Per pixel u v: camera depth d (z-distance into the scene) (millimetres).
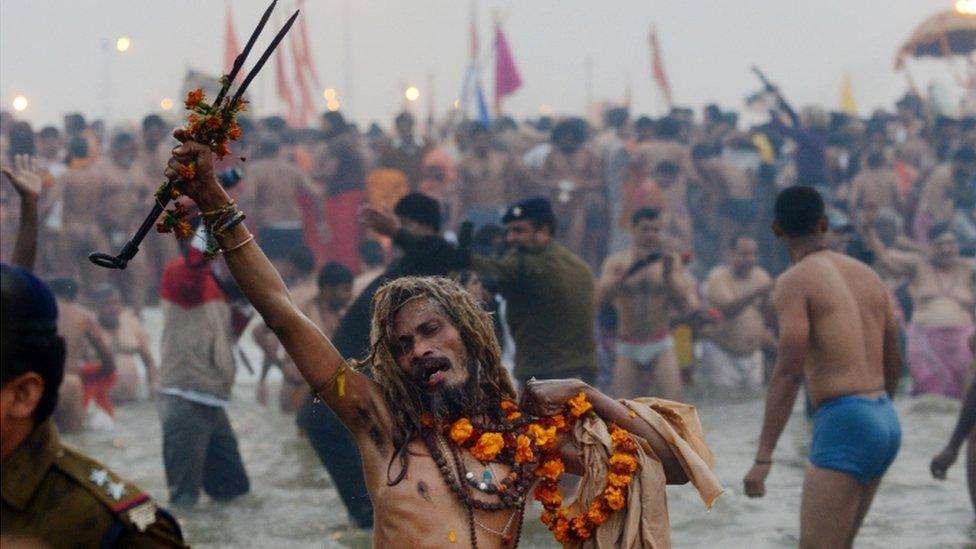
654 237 18781
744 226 30656
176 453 13922
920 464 15391
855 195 29656
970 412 12125
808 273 10398
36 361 4238
